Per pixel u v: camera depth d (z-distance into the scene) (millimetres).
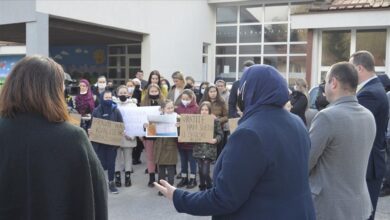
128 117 6559
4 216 1702
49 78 1793
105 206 1866
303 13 11273
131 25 12805
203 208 1963
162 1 14211
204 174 6328
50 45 18344
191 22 16031
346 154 2621
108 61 17234
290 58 16438
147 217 5238
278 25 16609
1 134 1741
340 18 10828
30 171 1700
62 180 1716
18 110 1777
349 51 11328
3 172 1710
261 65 2121
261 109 2021
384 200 5980
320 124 2639
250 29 17156
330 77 2791
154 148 6562
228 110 7309
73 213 1758
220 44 17719
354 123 2633
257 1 16750
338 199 2621
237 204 1884
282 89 2043
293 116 2145
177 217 5250
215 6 17500
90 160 1800
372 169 3471
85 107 7445
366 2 11156
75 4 10633
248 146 1881
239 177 1861
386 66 10984
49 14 9945
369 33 11102
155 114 6551
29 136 1721
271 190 1919
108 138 6172
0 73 15727
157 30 14055
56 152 1716
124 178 7266
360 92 3521
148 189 6547
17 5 9906
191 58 16094
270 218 1899
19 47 17625
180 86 8422
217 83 8789
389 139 6141
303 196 2020
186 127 6191
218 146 7211
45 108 1755
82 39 14891
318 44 11570
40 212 1703
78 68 18078
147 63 13805
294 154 1990
